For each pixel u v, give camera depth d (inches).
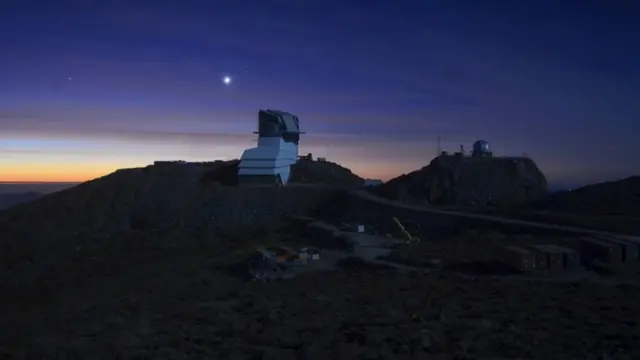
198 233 2972.4
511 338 959.0
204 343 1044.5
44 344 1082.7
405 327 1058.7
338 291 1469.0
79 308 1577.3
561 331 996.6
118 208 3329.2
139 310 1391.5
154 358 951.0
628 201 2578.7
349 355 906.7
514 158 3373.5
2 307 2018.9
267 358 917.8
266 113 3791.8
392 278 1596.9
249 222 3088.1
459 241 2076.8
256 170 3518.7
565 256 1608.0
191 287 1765.5
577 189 2896.2
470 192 3063.5
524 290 1357.0
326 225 2701.8
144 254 2682.1
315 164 4143.7
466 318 1120.2
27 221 3309.5
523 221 2284.7
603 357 827.4
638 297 1246.3
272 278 1772.9
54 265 2647.6
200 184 3528.5
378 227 2581.2
